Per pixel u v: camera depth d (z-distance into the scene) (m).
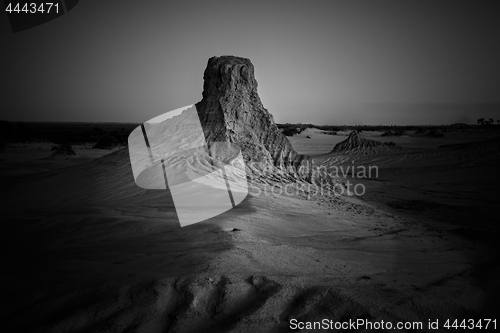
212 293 2.77
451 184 16.97
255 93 12.70
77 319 2.48
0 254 4.29
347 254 4.50
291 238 5.11
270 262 3.65
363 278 3.43
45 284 3.06
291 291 2.85
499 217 9.47
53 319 2.51
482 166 22.25
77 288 2.88
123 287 2.81
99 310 2.57
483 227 8.13
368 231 6.47
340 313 2.61
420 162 26.52
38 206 8.09
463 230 7.25
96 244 4.61
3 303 2.75
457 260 4.86
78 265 3.53
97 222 5.67
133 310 2.56
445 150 30.27
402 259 4.59
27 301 2.76
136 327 2.38
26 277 3.25
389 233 6.46
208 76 12.61
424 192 14.46
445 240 6.29
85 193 8.84
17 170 19.14
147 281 2.86
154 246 4.22
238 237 4.53
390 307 2.77
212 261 3.41
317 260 3.99
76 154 27.97
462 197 13.22
